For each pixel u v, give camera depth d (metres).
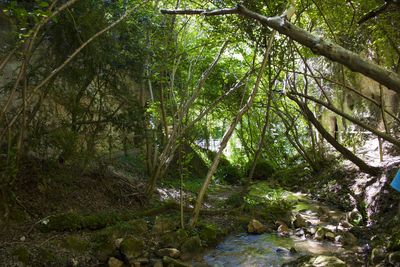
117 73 7.10
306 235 6.79
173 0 8.77
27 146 6.04
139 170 9.48
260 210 8.22
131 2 6.95
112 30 6.55
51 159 6.43
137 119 7.12
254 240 6.60
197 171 12.18
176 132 7.80
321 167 11.52
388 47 8.11
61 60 6.23
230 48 9.81
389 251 5.43
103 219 6.11
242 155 15.42
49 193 6.35
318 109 13.98
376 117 11.73
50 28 5.93
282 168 14.10
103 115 6.96
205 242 6.20
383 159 9.65
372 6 6.95
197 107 11.99
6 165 5.34
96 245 5.41
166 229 6.30
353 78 11.89
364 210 7.72
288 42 7.86
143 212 6.98
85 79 6.57
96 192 7.13
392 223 6.59
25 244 5.03
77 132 6.77
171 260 5.31
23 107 5.20
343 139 12.89
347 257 5.67
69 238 5.32
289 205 8.68
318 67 12.32
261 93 12.03
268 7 6.87
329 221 7.68
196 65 10.05
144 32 7.50
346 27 7.98
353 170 9.83
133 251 5.34
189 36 9.41
